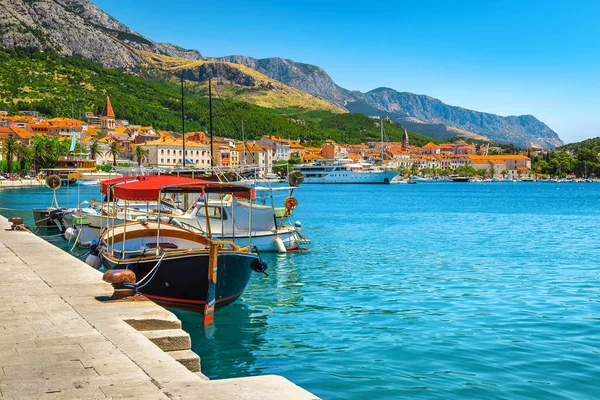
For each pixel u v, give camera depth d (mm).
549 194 177875
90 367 10156
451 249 44531
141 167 49219
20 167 178625
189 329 20328
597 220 77438
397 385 14773
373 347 18109
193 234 26953
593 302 24719
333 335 19562
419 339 18969
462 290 27641
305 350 17891
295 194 152875
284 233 41344
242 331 20062
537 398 13852
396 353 17484
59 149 181500
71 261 23156
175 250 22641
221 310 23219
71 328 12836
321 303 24719
